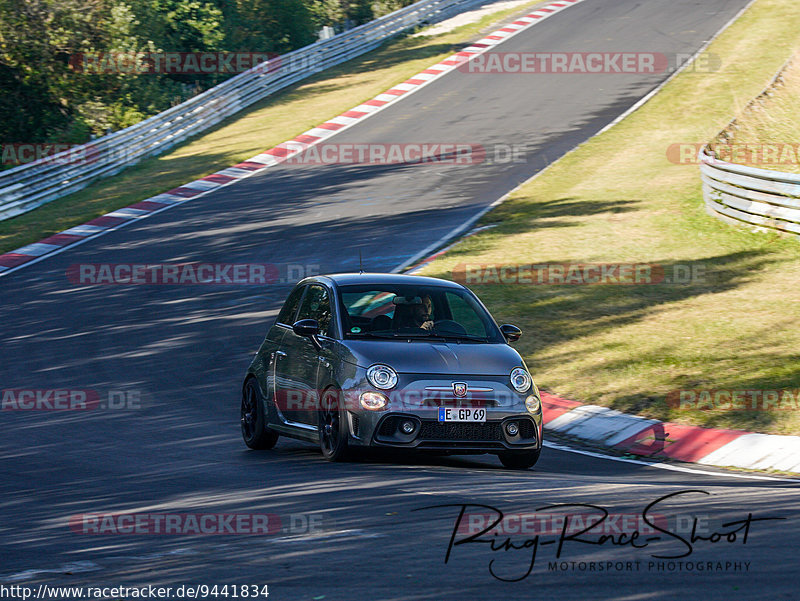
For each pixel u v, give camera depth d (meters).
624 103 129.38
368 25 181.12
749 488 27.59
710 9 182.00
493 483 27.81
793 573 17.94
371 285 34.62
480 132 122.25
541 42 168.88
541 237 76.88
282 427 34.41
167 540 21.67
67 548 21.23
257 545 20.89
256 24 186.00
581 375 46.66
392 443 30.06
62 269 79.50
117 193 108.69
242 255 80.44
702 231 72.88
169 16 165.25
